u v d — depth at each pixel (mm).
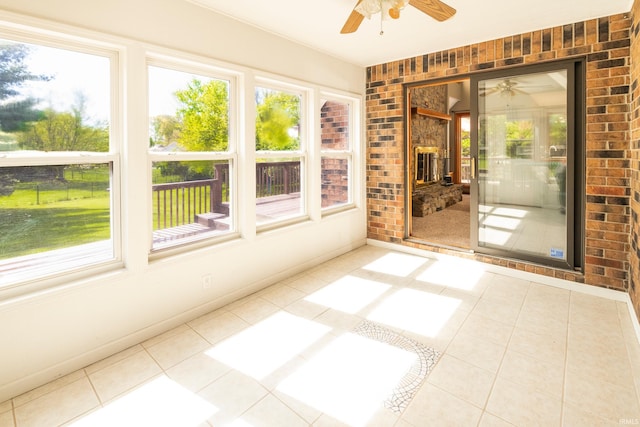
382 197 4516
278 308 2852
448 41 3510
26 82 1884
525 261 3504
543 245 3414
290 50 3369
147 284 2377
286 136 3551
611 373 1970
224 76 2879
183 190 2674
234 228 3059
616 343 2283
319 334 2447
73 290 2016
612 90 2863
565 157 3209
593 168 2988
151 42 2289
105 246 2252
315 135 3766
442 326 2545
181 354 2217
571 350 2211
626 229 2873
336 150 4336
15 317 1818
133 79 2213
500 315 2703
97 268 2193
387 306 2877
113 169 2242
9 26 1773
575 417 1648
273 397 1821
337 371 2035
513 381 1919
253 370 2051
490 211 3715
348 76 4180
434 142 7887
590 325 2529
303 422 1648
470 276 3547
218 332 2482
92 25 2008
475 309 2811
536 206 3422
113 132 2236
